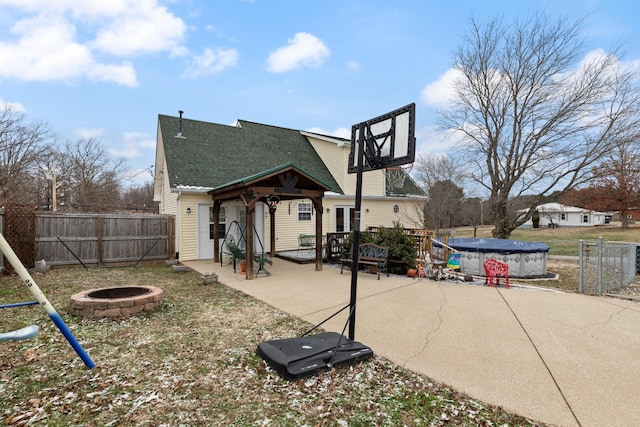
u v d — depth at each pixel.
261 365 3.24
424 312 5.10
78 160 30.94
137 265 9.91
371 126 4.02
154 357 3.41
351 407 2.56
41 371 3.06
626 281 7.86
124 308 4.67
